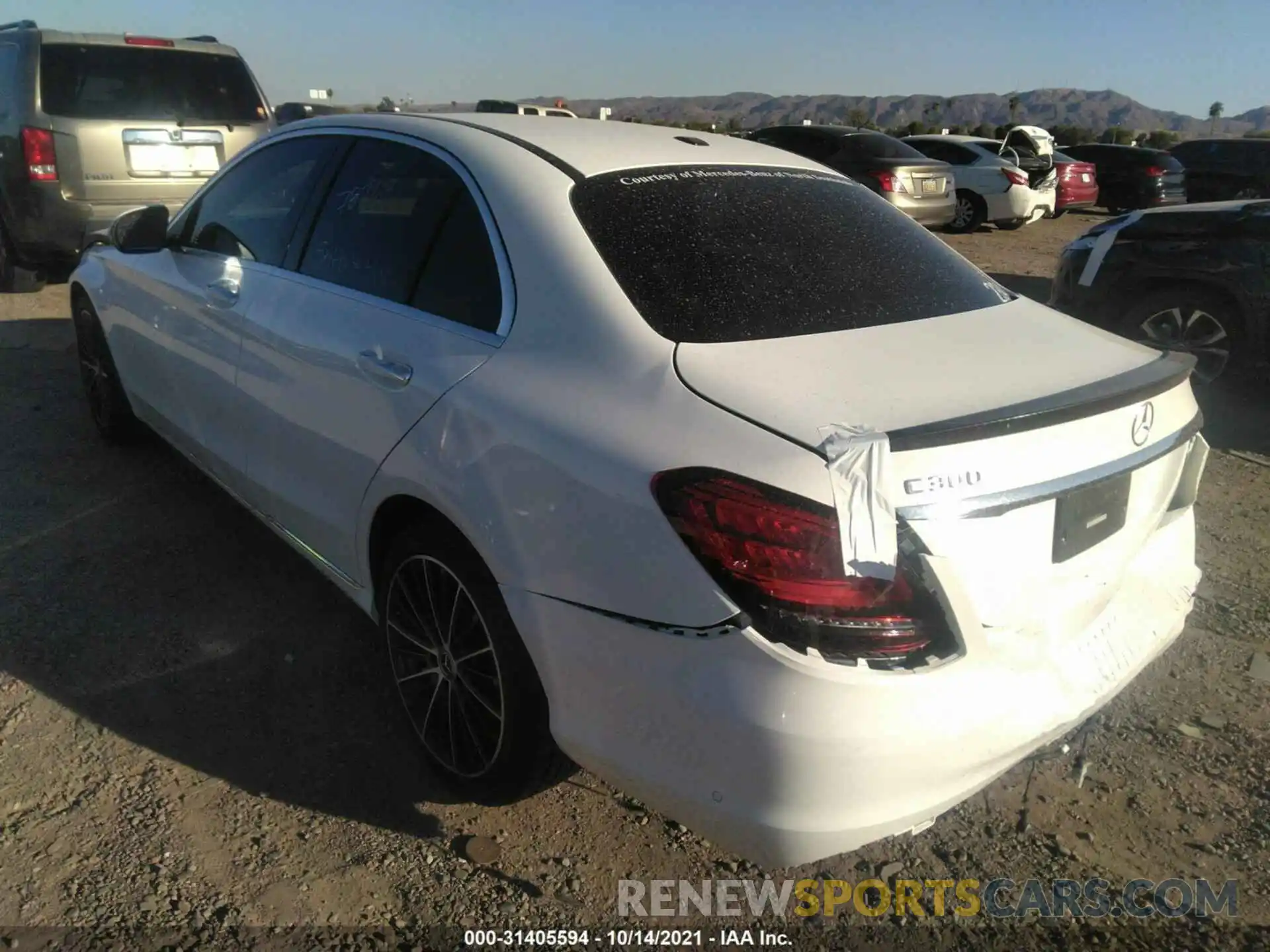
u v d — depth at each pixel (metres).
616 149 2.85
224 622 3.42
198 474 4.57
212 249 3.73
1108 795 2.77
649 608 1.94
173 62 7.47
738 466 1.87
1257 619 3.66
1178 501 2.61
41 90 6.98
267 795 2.64
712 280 2.40
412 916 2.30
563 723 2.17
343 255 3.01
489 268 2.53
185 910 2.27
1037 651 2.06
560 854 2.52
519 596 2.18
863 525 1.80
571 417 2.14
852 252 2.72
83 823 2.50
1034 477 1.98
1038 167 15.20
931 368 2.18
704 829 1.98
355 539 2.81
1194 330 6.25
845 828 1.87
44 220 7.18
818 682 1.80
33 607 3.44
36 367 6.08
